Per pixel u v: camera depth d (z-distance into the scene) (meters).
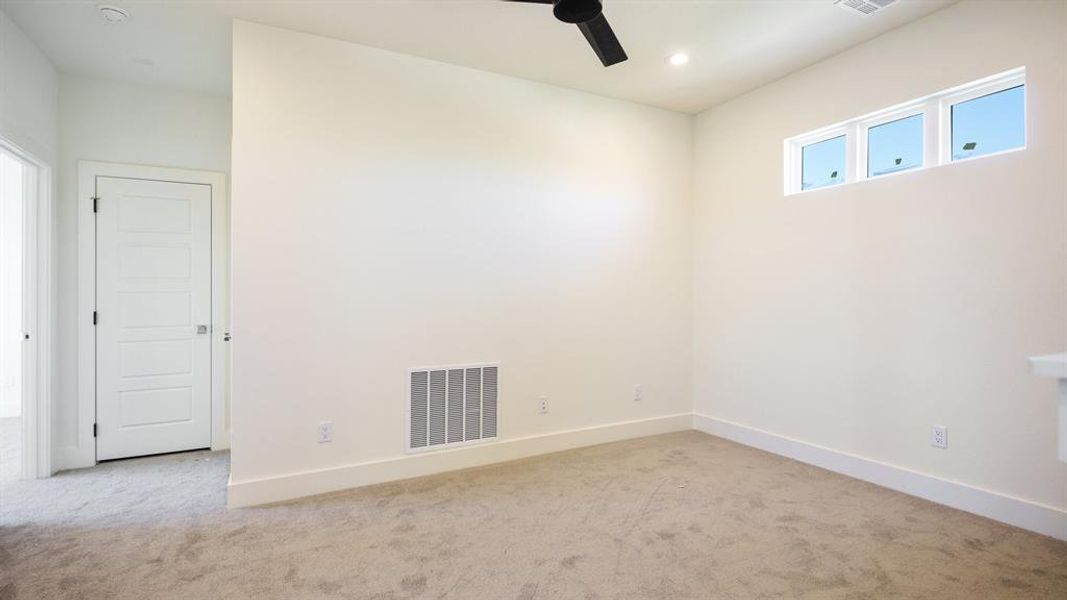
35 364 3.12
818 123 3.25
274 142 2.76
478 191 3.32
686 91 3.71
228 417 3.75
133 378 3.51
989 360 2.47
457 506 2.63
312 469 2.83
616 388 3.85
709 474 3.09
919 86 2.73
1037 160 2.32
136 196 3.52
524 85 3.48
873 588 1.89
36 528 2.39
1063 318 2.24
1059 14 2.25
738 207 3.82
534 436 3.50
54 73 3.23
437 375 3.17
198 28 2.77
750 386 3.73
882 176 2.93
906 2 2.57
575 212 3.67
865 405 3.00
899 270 2.84
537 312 3.53
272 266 2.75
